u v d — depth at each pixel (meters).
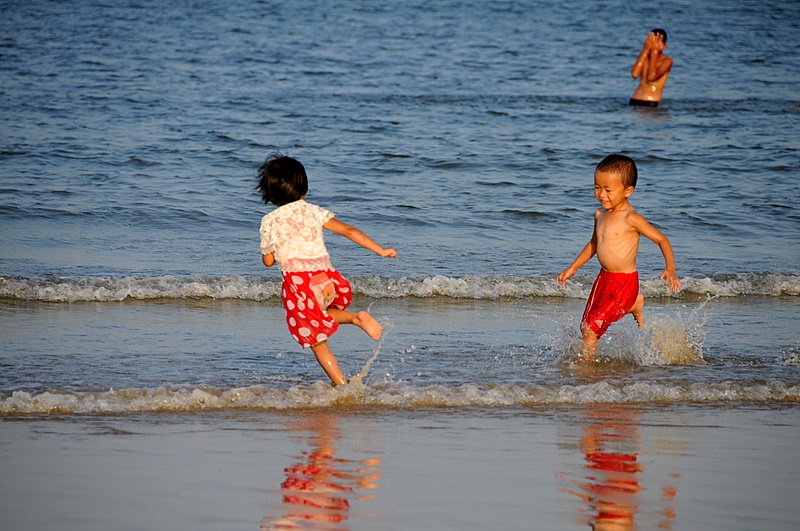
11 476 16.02
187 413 20.38
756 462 17.73
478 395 22.14
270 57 112.31
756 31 155.50
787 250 43.19
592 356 26.62
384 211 48.06
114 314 30.55
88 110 75.38
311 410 20.91
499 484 16.12
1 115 71.31
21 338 26.94
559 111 85.19
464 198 51.75
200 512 14.57
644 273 38.66
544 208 49.94
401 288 35.00
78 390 21.77
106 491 15.42
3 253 37.78
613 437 19.22
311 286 22.75
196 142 64.81
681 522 14.59
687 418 20.95
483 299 34.75
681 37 146.62
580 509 15.03
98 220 43.94
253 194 50.59
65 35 120.75
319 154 62.72
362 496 15.41
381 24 149.62
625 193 27.33
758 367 25.95
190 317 30.56
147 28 132.25
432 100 88.06
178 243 40.88
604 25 159.38
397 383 23.11
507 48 129.00
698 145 70.12
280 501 15.10
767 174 60.34
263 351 26.58
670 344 27.38
